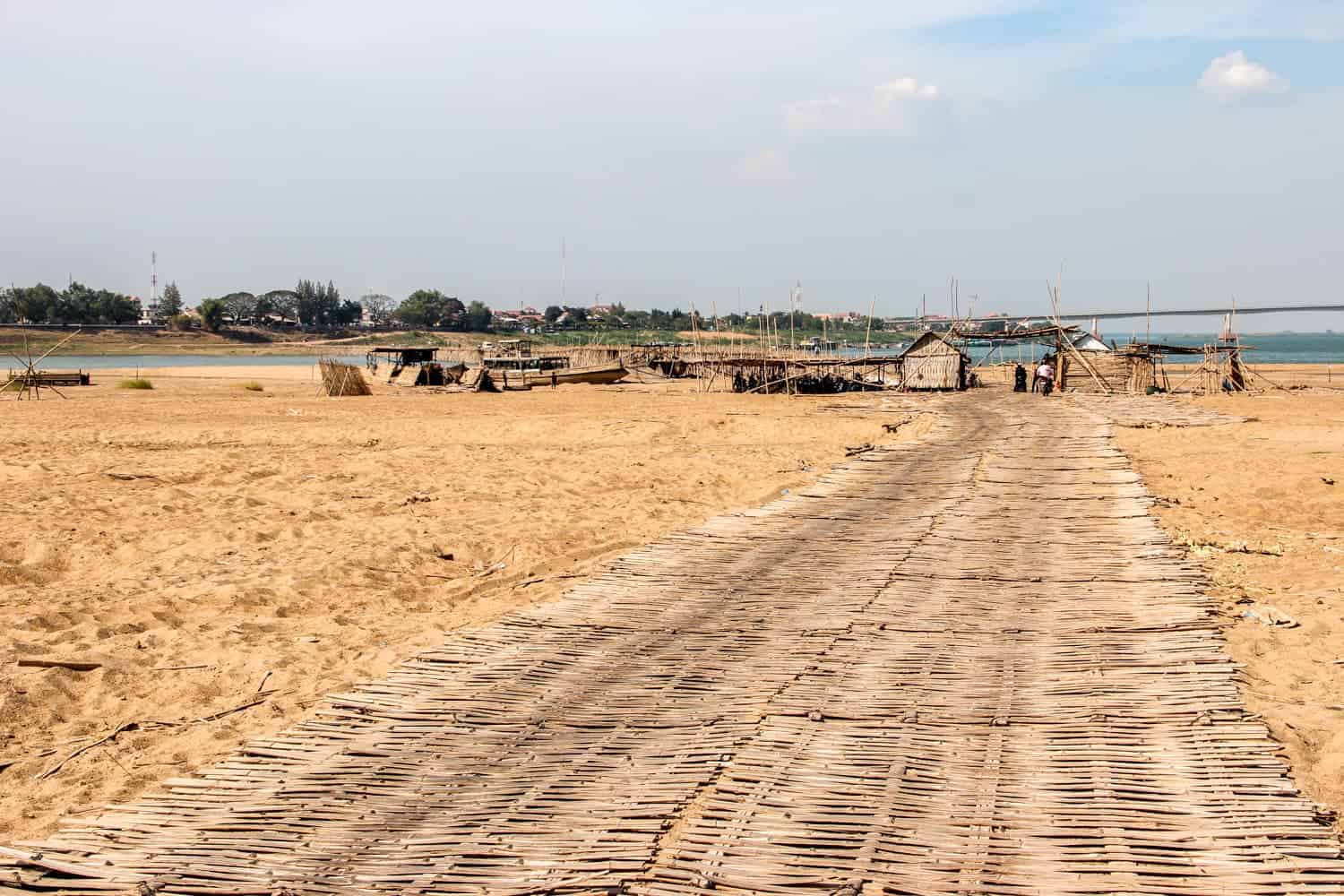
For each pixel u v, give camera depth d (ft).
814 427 106.42
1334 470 69.46
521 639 34.76
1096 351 212.43
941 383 176.35
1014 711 27.50
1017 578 41.78
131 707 30.66
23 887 19.88
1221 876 19.34
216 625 38.32
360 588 43.70
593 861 20.08
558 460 80.48
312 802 22.93
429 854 20.54
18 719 29.45
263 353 486.79
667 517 59.31
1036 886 19.07
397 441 94.89
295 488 65.82
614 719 27.43
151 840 21.45
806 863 19.83
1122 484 64.28
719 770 23.95
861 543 48.91
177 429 103.50
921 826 21.24
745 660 32.09
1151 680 29.60
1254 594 40.34
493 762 24.88
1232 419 106.93
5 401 146.20
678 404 144.56
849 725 26.63
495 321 621.72
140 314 597.11
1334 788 23.47
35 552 47.32
